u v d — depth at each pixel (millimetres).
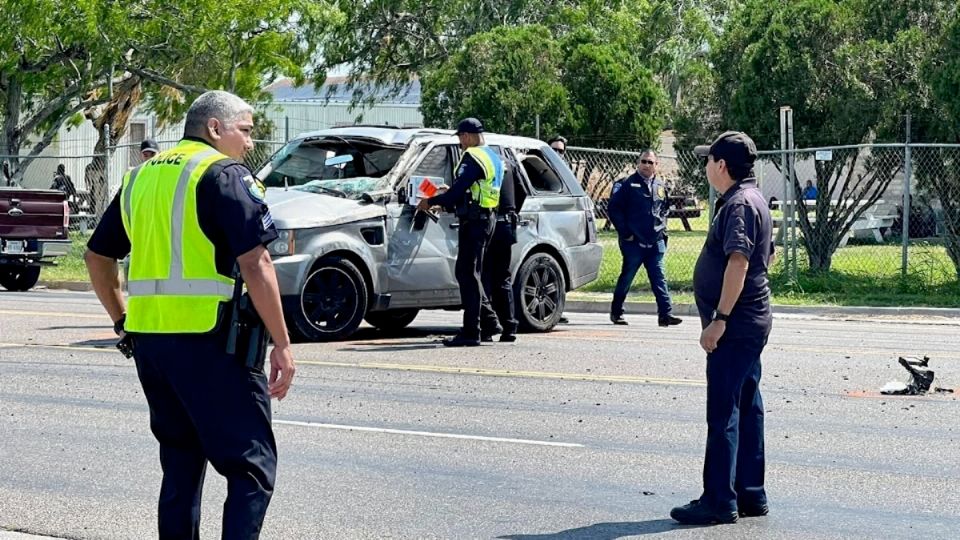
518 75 43094
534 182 16562
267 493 5590
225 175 5527
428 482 8242
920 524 7340
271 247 13922
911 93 27203
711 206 22266
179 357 5516
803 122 31469
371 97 58531
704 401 11039
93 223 32312
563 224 16469
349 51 56250
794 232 23031
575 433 9719
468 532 7133
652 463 8789
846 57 29359
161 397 5715
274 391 5609
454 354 13727
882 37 29812
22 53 37031
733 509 7324
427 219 15117
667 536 7062
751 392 7453
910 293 22391
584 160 34688
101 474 8367
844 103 29453
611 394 11352
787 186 23344
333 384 11711
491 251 14758
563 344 14781
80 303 20016
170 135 50438
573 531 7164
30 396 10961
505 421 10125
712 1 59969
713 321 7199
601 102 43438
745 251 7082
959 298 21703
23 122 42844
